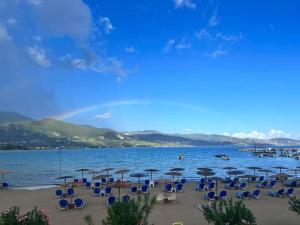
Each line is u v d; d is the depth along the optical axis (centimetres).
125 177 5919
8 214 1213
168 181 4325
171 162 10212
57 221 2448
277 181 4581
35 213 1248
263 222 2356
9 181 5466
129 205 1216
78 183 4322
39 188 4319
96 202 3203
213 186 3947
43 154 17800
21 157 14088
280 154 15125
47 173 6794
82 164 9456
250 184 4484
